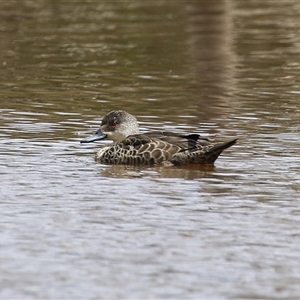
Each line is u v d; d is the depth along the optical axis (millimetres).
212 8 40188
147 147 16719
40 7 41500
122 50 30938
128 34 34125
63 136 19344
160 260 11891
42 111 21922
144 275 11406
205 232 12953
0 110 21984
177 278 11312
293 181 15664
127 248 12312
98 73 27141
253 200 14508
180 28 35344
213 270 11570
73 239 12664
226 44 32125
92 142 18859
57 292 10898
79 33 34500
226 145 16344
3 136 19219
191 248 12328
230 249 12289
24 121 20766
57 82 25734
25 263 11773
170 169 16500
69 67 28062
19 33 34562
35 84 25438
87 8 41219
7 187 15289
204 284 11133
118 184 15508
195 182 15633
